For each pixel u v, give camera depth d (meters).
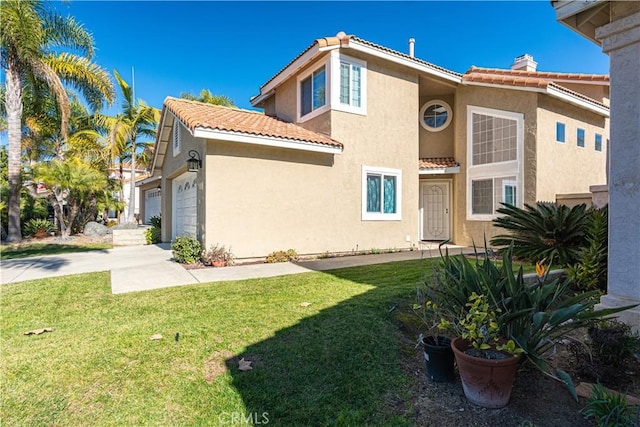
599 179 14.77
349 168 12.11
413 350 4.20
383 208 12.95
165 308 5.62
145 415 3.01
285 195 10.88
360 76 12.31
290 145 10.39
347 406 3.14
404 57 12.77
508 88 12.91
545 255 7.72
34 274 8.55
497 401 3.02
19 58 16.39
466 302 3.50
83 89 19.27
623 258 4.31
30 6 15.95
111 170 24.52
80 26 18.00
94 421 2.93
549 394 3.26
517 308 3.31
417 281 7.04
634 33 4.26
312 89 12.87
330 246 11.71
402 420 2.95
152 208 26.66
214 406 3.14
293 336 4.44
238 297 6.19
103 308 5.68
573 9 4.57
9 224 17.05
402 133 13.36
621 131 4.38
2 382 3.44
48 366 3.73
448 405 3.13
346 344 4.19
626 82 4.36
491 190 13.59
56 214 20.62
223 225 9.90
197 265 9.62
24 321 5.12
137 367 3.73
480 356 3.13
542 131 12.38
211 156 9.73
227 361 3.88
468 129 14.42
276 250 10.70
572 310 3.15
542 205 8.93
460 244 14.59
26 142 21.83
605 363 3.47
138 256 11.74
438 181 15.75
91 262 10.38
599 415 2.69
